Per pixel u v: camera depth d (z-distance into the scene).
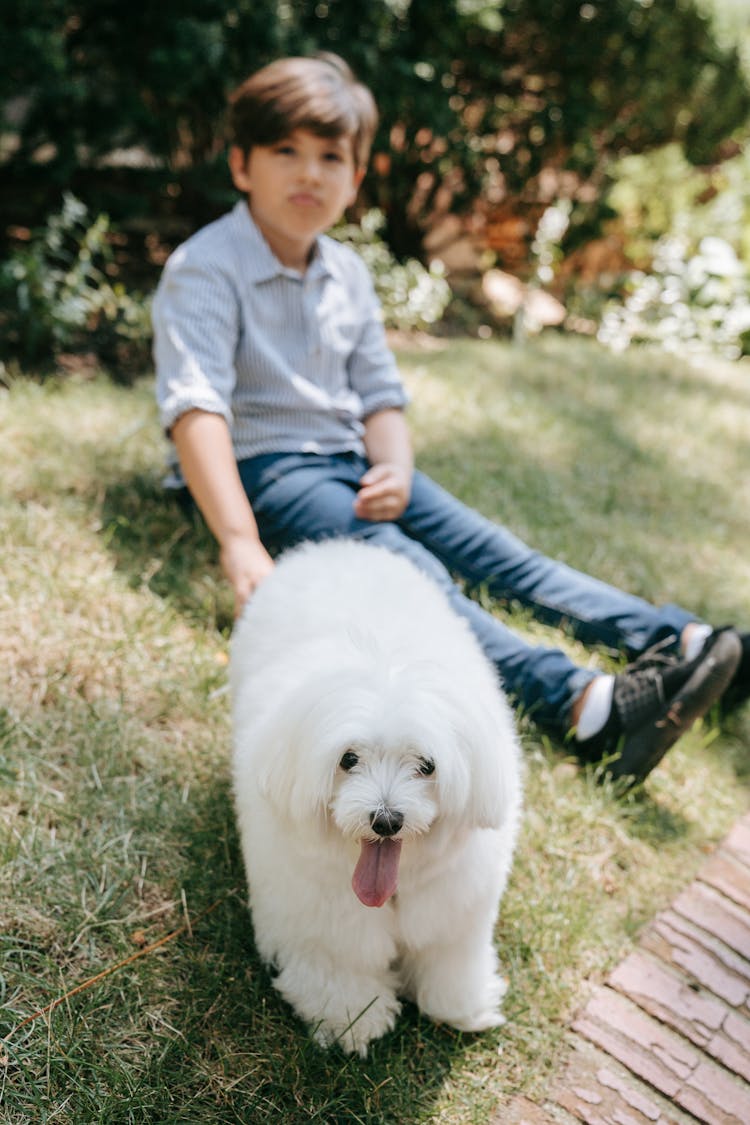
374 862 1.62
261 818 1.76
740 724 2.87
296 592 2.08
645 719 2.45
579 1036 1.96
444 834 1.67
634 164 6.96
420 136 5.59
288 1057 1.78
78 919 1.93
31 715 2.36
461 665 1.79
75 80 4.13
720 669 2.35
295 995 1.83
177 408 2.49
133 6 4.18
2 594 2.67
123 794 2.23
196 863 2.12
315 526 2.63
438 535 2.86
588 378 5.36
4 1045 1.70
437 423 4.30
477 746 1.63
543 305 6.74
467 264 6.69
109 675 2.54
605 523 3.77
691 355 6.31
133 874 2.06
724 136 6.84
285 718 1.62
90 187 4.74
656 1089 1.88
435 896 1.77
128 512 3.19
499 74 5.48
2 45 3.88
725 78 6.38
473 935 1.85
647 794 2.55
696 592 3.43
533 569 2.87
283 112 2.51
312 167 2.56
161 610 2.77
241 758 1.82
